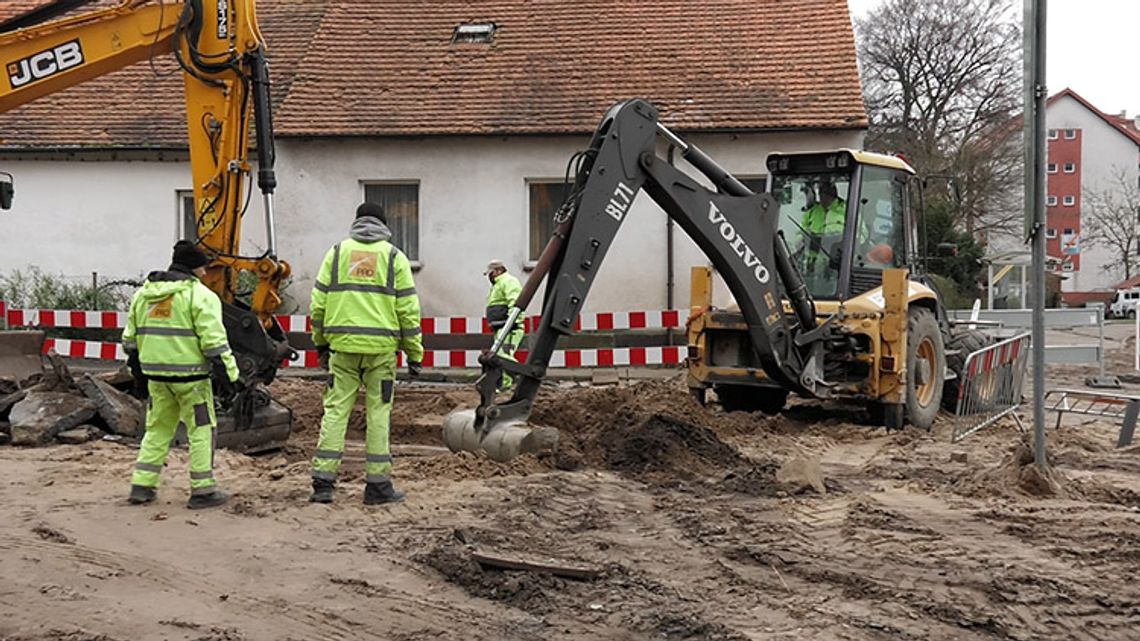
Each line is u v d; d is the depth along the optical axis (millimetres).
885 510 7340
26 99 10062
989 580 5758
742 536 6676
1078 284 72688
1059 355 16609
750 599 5496
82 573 5906
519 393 8523
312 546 6383
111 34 9836
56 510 7258
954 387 12617
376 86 18281
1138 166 72750
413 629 5086
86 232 18453
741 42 18547
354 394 7477
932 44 40625
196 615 5266
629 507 7414
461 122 17469
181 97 19078
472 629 5082
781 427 10914
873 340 10719
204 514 7145
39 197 18484
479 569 5836
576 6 19828
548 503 7414
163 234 18359
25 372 11438
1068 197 73688
